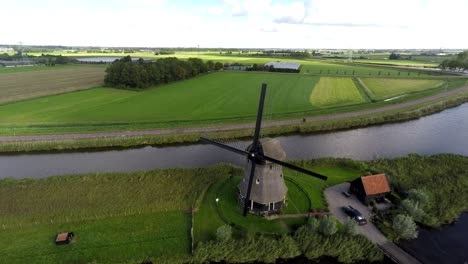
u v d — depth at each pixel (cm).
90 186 3338
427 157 4012
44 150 4644
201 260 2377
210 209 2955
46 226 2725
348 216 2839
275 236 2567
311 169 3794
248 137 5256
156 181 3469
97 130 5250
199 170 3703
